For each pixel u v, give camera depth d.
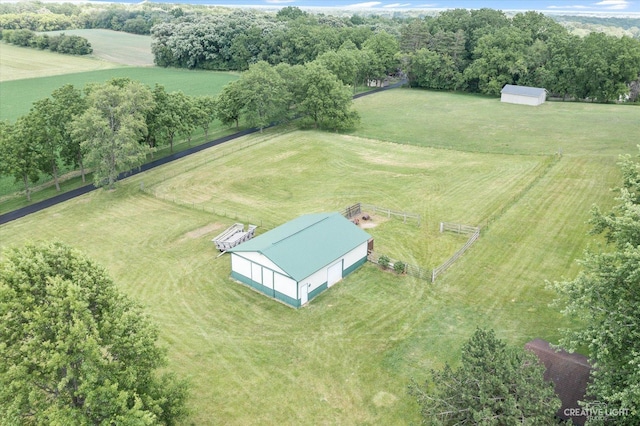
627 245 21.66
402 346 30.81
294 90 88.81
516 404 19.42
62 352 18.86
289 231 40.34
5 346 19.12
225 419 25.47
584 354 28.41
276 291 36.31
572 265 39.19
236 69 154.88
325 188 58.34
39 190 61.06
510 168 62.94
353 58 112.81
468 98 117.75
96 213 52.81
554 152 69.38
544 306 34.19
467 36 133.50
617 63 103.94
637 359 18.97
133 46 190.38
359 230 41.56
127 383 20.52
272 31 152.25
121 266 41.34
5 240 46.59
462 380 21.09
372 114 100.44
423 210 51.06
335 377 28.39
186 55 157.75
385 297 36.25
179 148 77.06
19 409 19.12
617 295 22.11
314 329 32.78
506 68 116.94
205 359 30.05
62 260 22.58
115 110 58.03
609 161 63.31
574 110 99.12
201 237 46.50
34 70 147.00
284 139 80.56
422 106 108.12
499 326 32.31
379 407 26.16
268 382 28.09
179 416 22.52
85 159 56.56
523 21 133.75
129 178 63.62
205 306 35.66
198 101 80.19
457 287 37.06
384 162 67.62
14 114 97.75
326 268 37.06
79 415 18.95
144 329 22.20
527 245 42.78
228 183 60.78
